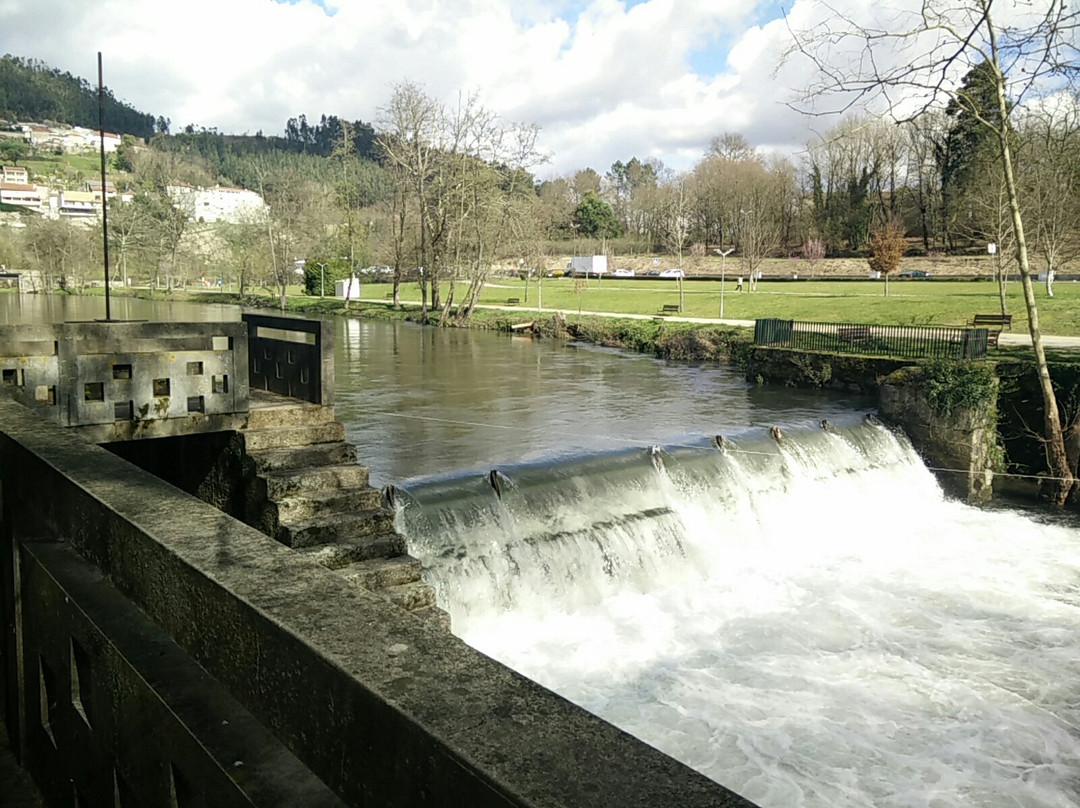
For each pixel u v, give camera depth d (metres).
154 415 10.02
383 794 1.46
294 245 82.06
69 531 2.99
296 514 9.72
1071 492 22.05
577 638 12.10
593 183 149.50
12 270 87.94
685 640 12.41
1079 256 42.72
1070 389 23.14
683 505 15.53
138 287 98.69
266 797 1.75
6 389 9.07
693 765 9.35
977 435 22.72
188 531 2.31
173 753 2.11
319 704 1.61
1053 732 10.32
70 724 3.00
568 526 13.63
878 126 86.75
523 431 20.61
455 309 61.88
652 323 46.44
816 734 10.05
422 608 9.31
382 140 62.25
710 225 110.81
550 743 1.30
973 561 16.95
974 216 49.72
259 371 12.90
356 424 21.16
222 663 1.95
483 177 57.78
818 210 98.56
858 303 51.50
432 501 12.44
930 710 10.76
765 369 31.48
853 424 22.44
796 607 13.97
